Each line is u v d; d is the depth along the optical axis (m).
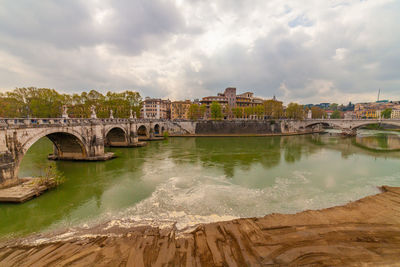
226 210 15.97
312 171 27.47
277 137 73.69
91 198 18.47
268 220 13.91
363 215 14.57
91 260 10.05
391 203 16.77
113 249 10.95
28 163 30.75
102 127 36.28
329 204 17.22
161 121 74.88
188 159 34.94
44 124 23.44
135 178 24.19
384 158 36.47
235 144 54.91
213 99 111.88
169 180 23.45
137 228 13.34
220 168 28.91
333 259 9.84
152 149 46.03
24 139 20.70
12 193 17.30
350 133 78.00
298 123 91.69
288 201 17.72
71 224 14.14
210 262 9.74
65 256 10.46
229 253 10.38
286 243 11.18
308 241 11.35
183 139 67.25
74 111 62.09
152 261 9.90
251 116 102.19
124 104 68.38
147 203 17.33
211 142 59.38
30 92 52.72
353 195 19.19
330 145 52.97
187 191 20.02
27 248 11.34
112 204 17.19
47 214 15.58
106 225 13.87
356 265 9.45
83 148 32.12
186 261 9.84
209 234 12.19
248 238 11.70
